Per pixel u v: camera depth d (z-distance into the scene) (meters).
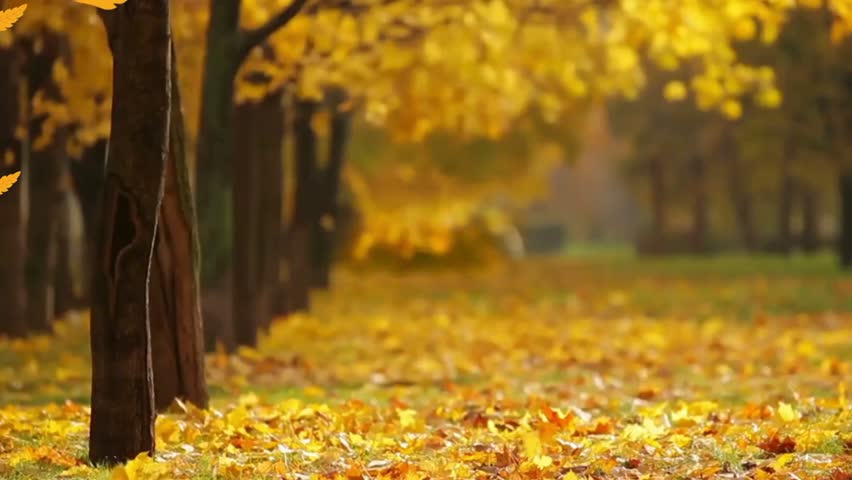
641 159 66.88
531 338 19.86
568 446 9.12
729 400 12.81
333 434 9.80
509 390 13.66
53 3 15.25
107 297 8.54
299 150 24.86
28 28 16.08
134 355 8.58
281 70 16.55
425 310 27.05
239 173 18.02
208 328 15.71
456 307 28.06
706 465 8.47
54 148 20.06
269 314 20.69
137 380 8.60
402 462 8.46
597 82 19.28
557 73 18.34
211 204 15.44
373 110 18.05
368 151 38.47
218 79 15.05
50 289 20.44
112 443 8.59
